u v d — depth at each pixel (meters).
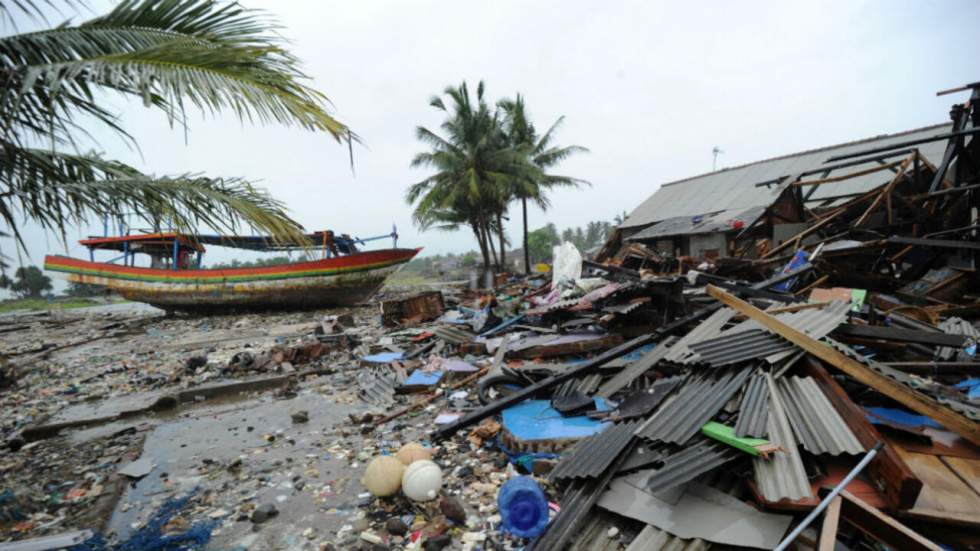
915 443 2.95
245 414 6.05
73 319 22.89
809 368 3.57
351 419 5.47
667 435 3.00
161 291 19.61
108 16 3.81
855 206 10.90
